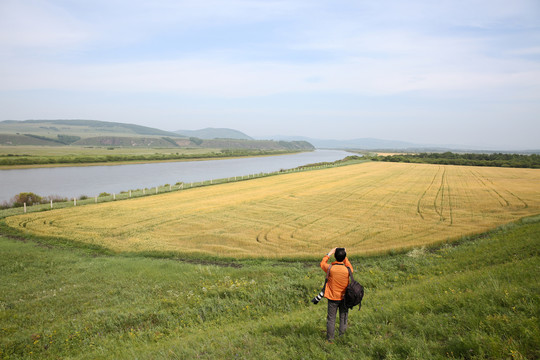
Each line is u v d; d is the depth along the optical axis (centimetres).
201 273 1756
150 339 952
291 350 631
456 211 3425
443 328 629
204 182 6116
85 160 11531
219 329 916
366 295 1114
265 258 2097
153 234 2703
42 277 1769
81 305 1384
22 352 952
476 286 920
